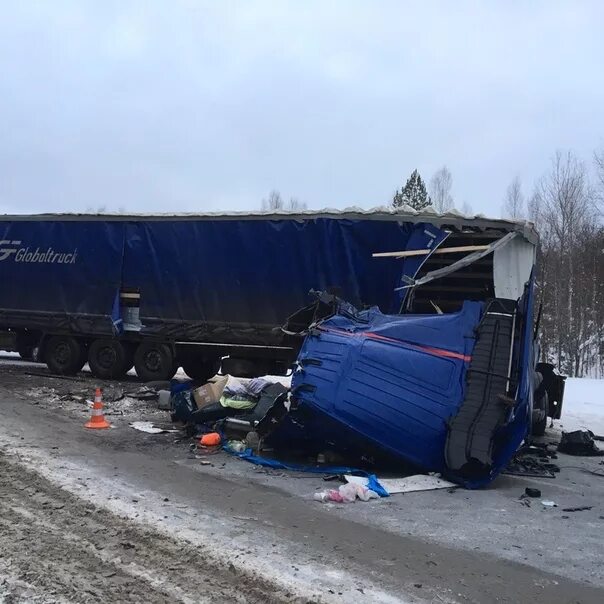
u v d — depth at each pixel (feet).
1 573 13.20
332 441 24.16
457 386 24.21
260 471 23.36
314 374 24.13
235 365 41.60
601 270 118.32
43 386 41.14
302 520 17.85
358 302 36.73
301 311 31.30
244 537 16.10
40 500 18.13
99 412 29.40
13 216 48.85
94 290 45.70
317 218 38.32
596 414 44.14
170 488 20.33
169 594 12.69
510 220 32.53
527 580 14.43
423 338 25.27
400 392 23.72
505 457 23.63
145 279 43.88
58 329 47.21
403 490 21.58
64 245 46.98
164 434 28.73
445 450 23.00
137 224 44.50
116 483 20.42
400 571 14.51
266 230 39.99
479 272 34.35
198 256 42.11
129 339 45.42
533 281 29.50
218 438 26.61
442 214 34.55
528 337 25.86
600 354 118.21
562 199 122.83
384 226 36.40
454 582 14.06
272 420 25.26
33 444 25.05
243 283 40.60
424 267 35.58
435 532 17.52
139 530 16.14
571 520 19.52
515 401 23.89
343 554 15.34
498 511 20.02
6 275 48.78
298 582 13.47
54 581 12.96
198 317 42.06
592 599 13.57
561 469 27.27
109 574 13.47
